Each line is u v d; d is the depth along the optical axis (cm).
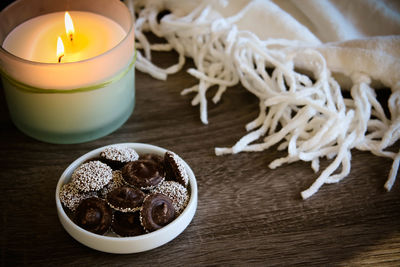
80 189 48
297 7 68
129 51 54
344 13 67
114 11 58
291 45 65
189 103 62
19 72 51
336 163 55
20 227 50
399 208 54
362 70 61
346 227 52
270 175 56
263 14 66
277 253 50
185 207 49
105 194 50
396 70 60
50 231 50
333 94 61
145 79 65
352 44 62
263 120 60
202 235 51
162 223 47
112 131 58
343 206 54
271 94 59
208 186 55
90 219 47
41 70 50
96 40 56
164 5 71
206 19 67
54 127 55
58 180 54
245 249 50
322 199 54
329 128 57
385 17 66
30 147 57
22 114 55
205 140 59
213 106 62
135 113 61
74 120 55
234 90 64
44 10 59
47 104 53
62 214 47
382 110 60
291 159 56
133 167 50
